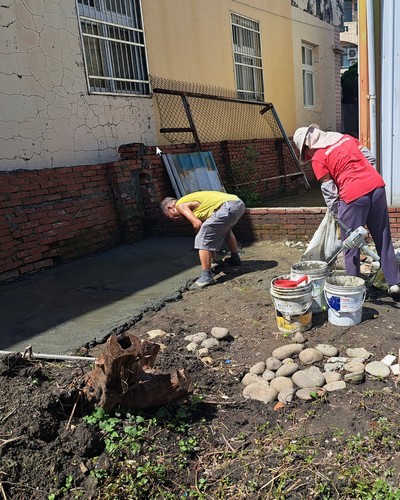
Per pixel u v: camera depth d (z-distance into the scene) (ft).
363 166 13.88
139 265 20.02
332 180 14.38
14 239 18.56
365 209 13.83
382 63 19.53
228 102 35.22
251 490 7.66
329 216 14.93
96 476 7.70
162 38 28.60
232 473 8.04
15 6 19.36
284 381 10.37
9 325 13.88
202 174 28.58
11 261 18.39
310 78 49.70
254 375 10.74
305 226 21.94
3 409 8.56
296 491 7.59
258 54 39.17
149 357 9.46
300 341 12.25
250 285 17.11
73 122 22.34
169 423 8.93
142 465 7.99
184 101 28.89
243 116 37.22
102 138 24.06
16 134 19.58
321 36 50.11
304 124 47.44
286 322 12.71
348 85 66.59
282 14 42.14
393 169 20.26
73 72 22.26
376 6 18.98
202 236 16.83
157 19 28.17
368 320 13.35
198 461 8.32
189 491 7.70
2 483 7.41
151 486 7.71
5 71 19.06
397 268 14.40
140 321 14.25
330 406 9.61
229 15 35.06
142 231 25.08
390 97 19.65
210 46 33.12
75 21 22.30
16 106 19.54
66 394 8.75
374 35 19.22
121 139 25.35
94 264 20.57
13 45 19.35
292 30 44.06
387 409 9.36
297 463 8.13
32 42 20.18
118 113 25.07
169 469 8.02
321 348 11.63
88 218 22.08
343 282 13.52
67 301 15.88
